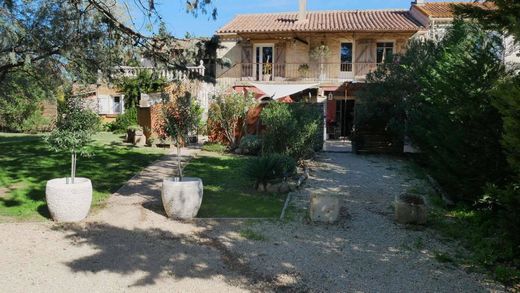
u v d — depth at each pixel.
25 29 10.56
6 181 11.53
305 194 11.02
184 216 8.48
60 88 14.76
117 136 24.53
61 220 8.12
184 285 5.55
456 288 5.62
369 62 29.98
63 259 6.36
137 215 8.70
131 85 23.77
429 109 12.57
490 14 7.49
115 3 11.52
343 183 12.65
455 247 7.16
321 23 30.67
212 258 6.50
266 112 15.02
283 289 5.49
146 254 6.61
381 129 19.64
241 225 8.20
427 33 27.42
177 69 12.05
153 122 19.83
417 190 11.71
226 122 19.33
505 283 5.78
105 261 6.31
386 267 6.27
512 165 5.93
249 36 30.28
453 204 9.77
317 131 17.17
